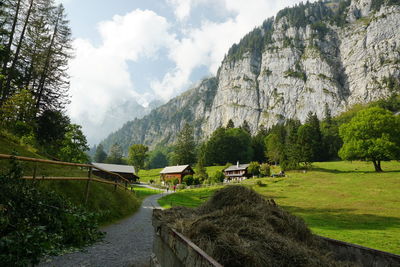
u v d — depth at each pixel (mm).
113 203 11688
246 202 3012
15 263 3824
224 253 1656
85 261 4668
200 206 3676
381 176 45812
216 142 107812
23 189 5559
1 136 12391
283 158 72188
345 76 186375
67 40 30125
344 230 13766
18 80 25516
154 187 59500
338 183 44219
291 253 1867
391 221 17703
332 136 100875
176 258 2217
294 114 185000
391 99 145125
